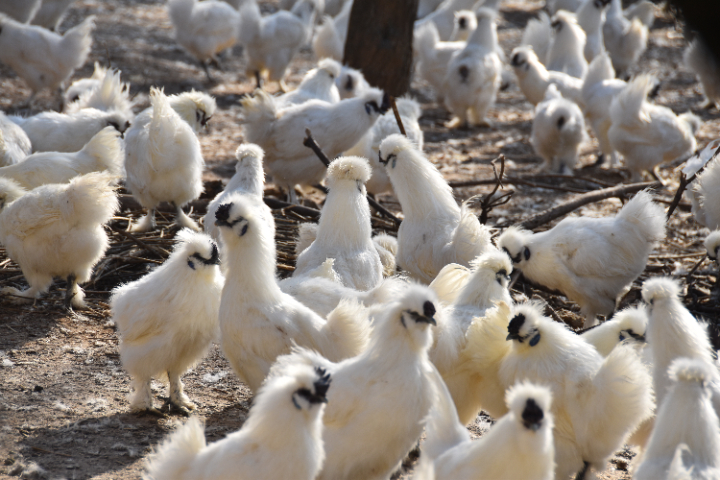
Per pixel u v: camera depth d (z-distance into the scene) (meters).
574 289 11.30
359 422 6.47
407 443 6.77
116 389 9.38
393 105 15.39
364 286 10.07
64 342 10.59
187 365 8.91
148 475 6.50
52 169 13.45
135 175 13.47
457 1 35.12
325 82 19.86
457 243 10.51
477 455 5.66
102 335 10.95
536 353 7.25
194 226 14.32
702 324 8.96
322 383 5.65
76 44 24.50
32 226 10.70
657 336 7.60
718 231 11.87
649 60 39.06
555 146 21.39
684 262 14.74
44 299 11.95
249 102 16.39
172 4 29.61
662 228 11.27
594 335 8.63
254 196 11.91
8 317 11.20
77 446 7.88
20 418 8.40
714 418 6.10
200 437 6.15
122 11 42.03
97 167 13.99
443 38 35.38
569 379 7.03
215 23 29.81
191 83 30.42
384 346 6.62
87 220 10.80
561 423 7.17
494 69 26.89
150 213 14.32
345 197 10.16
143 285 8.47
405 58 24.61
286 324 7.71
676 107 30.61
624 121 19.28
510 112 30.92
